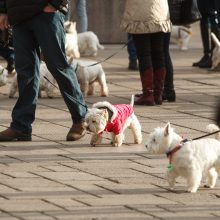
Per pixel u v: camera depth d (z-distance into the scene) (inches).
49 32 545.6
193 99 716.7
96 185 461.4
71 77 559.2
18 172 486.0
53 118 636.7
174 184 460.1
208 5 874.1
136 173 487.5
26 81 560.4
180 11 674.8
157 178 477.7
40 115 647.1
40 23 546.3
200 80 810.2
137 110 666.8
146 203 429.1
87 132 586.9
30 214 406.3
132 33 655.1
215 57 856.3
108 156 527.2
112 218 401.4
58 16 546.9
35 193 443.8
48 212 410.0
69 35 916.6
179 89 763.4
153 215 408.5
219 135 471.8
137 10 649.6
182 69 873.5
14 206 419.8
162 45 674.2
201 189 459.2
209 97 726.5
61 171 489.4
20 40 555.5
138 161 515.5
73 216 403.2
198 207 424.2
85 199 434.0
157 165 506.3
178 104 693.9
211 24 885.2
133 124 560.4
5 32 597.0
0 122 622.2
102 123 537.6
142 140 571.2
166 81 699.4
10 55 827.4
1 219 397.7
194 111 666.2
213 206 426.3
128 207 421.4
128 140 573.6
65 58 554.9
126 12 653.9
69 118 637.9
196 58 955.3
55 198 434.9
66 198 435.2
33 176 477.7
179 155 446.9
